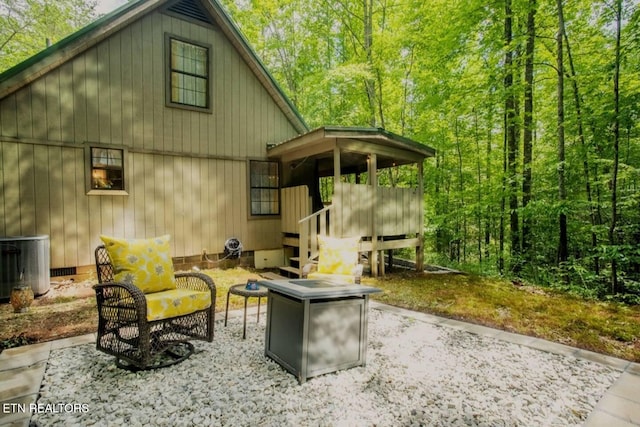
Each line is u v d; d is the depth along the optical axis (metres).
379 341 3.18
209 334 2.96
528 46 7.16
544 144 8.40
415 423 1.88
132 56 5.81
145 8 5.78
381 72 10.56
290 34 13.47
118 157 5.76
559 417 1.96
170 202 6.25
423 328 3.55
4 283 4.33
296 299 2.45
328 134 5.46
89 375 2.43
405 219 6.77
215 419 1.90
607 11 5.76
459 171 9.97
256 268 7.06
